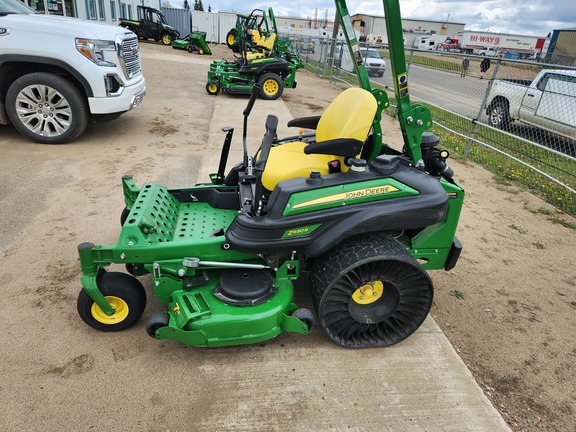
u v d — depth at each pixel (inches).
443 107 391.9
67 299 125.7
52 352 107.2
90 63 237.0
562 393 107.0
